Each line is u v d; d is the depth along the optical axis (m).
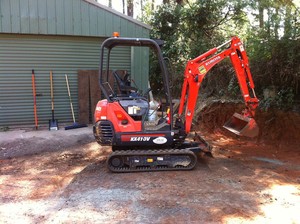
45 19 7.79
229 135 7.57
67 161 5.58
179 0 12.32
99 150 6.23
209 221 3.30
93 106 8.38
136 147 5.19
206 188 4.22
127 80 5.35
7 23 7.55
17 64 7.91
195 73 5.18
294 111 6.85
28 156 5.91
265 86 7.74
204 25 11.32
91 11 8.08
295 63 6.74
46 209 3.62
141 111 4.94
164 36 11.61
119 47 8.63
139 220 3.33
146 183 4.43
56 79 8.23
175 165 4.96
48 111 8.26
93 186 4.34
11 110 7.98
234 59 5.43
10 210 3.60
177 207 3.63
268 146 6.60
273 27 7.21
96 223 3.27
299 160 5.57
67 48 8.20
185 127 5.24
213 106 8.25
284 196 3.96
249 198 3.89
